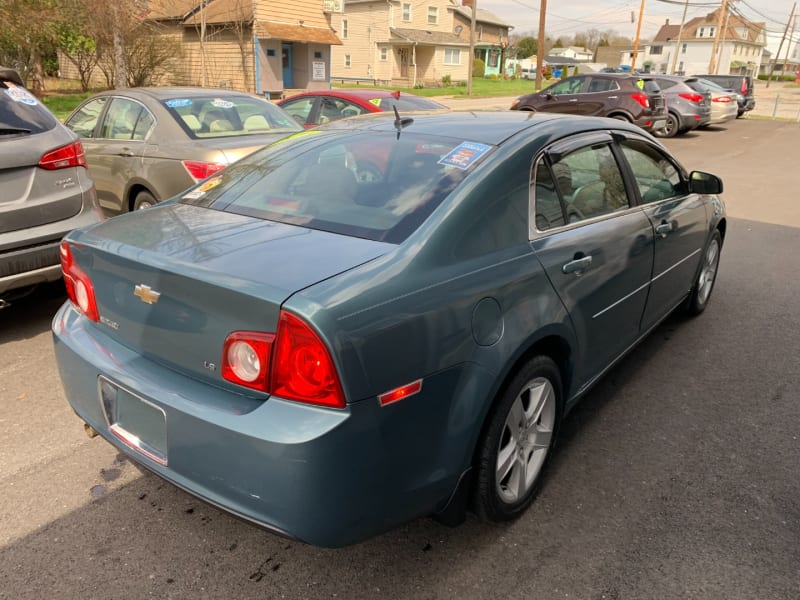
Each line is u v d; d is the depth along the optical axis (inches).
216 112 249.0
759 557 99.7
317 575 94.9
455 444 87.3
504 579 94.5
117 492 113.1
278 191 112.7
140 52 874.8
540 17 1370.6
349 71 1742.1
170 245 92.9
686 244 165.0
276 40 973.8
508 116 129.7
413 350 80.4
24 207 165.8
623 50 3809.1
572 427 137.5
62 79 1113.4
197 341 82.8
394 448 79.7
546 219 109.7
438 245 89.9
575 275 109.7
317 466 73.9
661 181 157.2
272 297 75.1
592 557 99.1
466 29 1993.1
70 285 104.6
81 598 90.0
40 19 739.4
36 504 109.3
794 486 118.2
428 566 96.8
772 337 187.6
